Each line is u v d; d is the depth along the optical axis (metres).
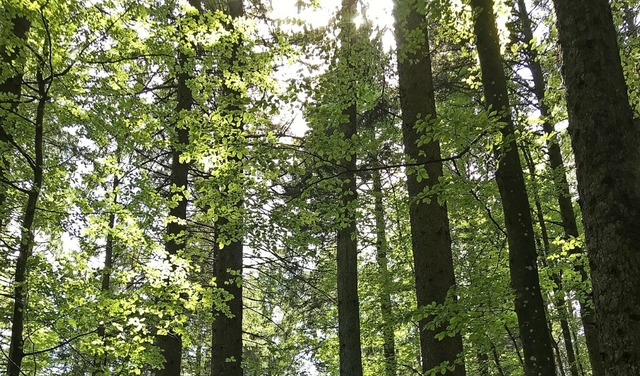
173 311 6.76
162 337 9.28
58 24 5.23
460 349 6.09
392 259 11.61
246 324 17.73
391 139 11.05
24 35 6.12
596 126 3.06
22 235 5.18
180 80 9.88
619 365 2.71
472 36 6.86
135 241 6.71
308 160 6.35
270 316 15.02
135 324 6.53
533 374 4.26
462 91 10.82
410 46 5.94
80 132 7.97
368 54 6.47
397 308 10.88
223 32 6.59
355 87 6.36
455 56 11.16
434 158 6.55
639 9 6.73
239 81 6.71
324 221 7.74
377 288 11.24
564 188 9.09
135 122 6.41
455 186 5.21
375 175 11.99
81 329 6.68
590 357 8.11
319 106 6.02
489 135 4.88
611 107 3.07
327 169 8.92
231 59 7.92
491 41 5.07
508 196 4.75
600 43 3.18
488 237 8.57
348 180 6.59
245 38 6.65
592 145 3.06
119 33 5.92
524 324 4.43
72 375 8.48
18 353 5.04
